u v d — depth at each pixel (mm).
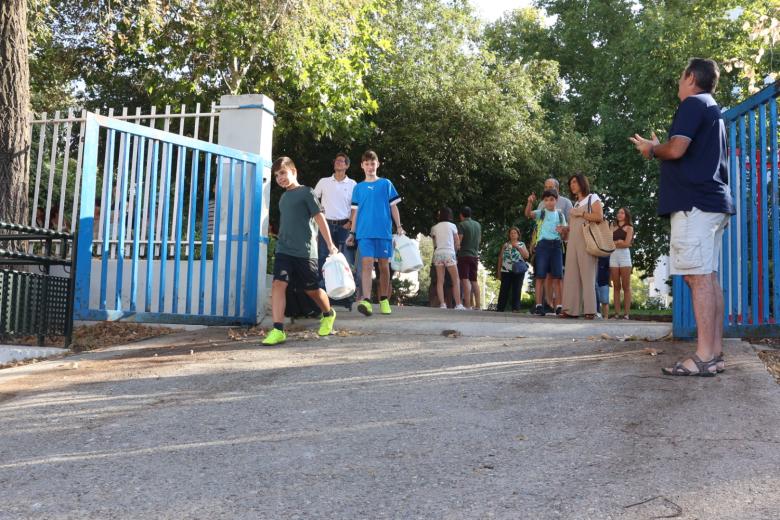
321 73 16578
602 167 25797
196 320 7648
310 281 7156
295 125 18656
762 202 5988
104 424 4324
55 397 5039
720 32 25234
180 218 7672
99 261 8352
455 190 22219
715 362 5055
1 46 8289
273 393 4938
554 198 10484
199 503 3051
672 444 3654
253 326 8117
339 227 9781
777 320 5801
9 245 8266
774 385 4727
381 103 20969
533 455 3559
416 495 3082
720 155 5062
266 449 3750
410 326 7574
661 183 5199
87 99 18859
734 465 3326
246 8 14578
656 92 25656
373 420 4223
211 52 15609
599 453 3562
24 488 3291
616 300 11984
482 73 22766
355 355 6188
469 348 6344
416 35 22172
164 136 7535
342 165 9828
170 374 5660
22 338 7281
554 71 25719
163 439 3980
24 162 8438
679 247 5070
